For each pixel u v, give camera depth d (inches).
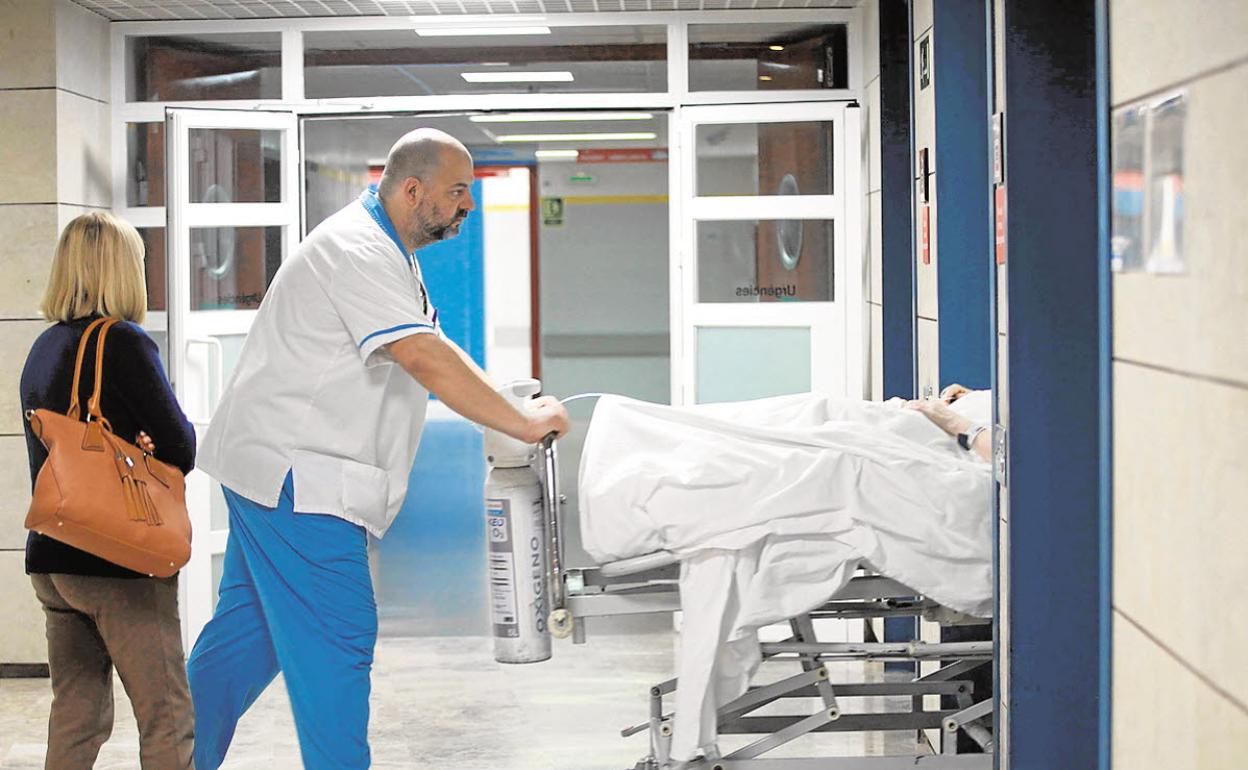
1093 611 109.0
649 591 125.8
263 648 138.1
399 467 135.9
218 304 223.8
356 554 131.0
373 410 131.3
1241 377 66.3
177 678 125.3
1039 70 106.0
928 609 132.0
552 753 168.9
